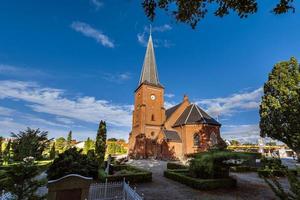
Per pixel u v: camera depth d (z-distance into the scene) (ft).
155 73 164.14
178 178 54.85
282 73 87.30
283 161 115.85
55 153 139.54
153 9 20.39
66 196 28.43
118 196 38.91
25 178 23.56
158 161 116.16
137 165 96.43
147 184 51.93
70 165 51.03
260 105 94.38
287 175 17.15
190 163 54.34
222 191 44.14
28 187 23.65
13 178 22.88
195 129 129.80
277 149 171.73
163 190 45.32
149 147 140.26
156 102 154.61
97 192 41.22
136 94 165.48
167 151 125.70
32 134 55.52
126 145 252.62
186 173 58.90
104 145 83.30
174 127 145.59
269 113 88.43
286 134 79.61
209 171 48.52
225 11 19.54
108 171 61.52
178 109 154.81
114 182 47.32
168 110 176.76
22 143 53.16
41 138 56.95
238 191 44.19
